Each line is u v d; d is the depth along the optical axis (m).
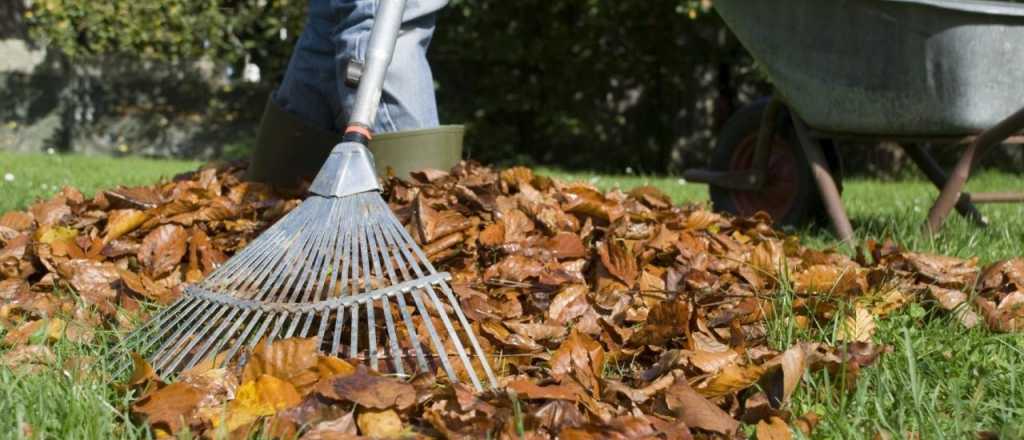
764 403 1.94
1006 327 2.61
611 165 12.69
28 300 2.67
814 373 2.14
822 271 2.83
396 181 3.29
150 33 12.69
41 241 3.08
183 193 3.52
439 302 2.14
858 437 1.84
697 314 2.42
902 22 3.82
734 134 4.71
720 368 2.11
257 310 2.19
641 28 11.98
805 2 4.00
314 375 1.95
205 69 13.12
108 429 1.82
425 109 3.47
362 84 2.47
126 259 2.98
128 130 13.23
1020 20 3.81
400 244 2.29
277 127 3.65
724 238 3.25
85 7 12.61
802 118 4.20
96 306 2.60
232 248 3.08
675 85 12.45
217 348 2.13
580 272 2.94
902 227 4.25
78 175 7.44
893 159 12.08
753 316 2.55
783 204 4.59
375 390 1.84
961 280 2.96
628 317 2.55
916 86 3.90
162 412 1.84
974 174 11.15
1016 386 2.15
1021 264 2.99
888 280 2.90
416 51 3.45
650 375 2.12
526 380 2.03
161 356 2.22
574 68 12.10
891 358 2.29
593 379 2.02
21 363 2.14
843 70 4.00
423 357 2.05
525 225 3.09
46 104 13.32
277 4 11.97
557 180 3.64
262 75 13.17
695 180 4.72
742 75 12.23
